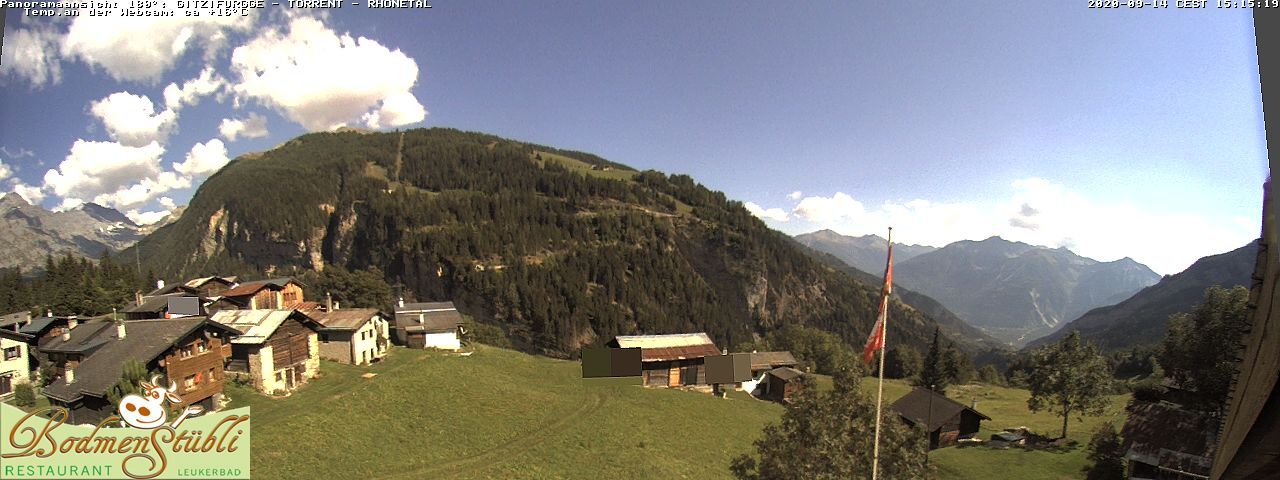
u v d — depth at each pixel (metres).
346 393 44.41
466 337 88.38
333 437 35.50
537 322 192.12
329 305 71.62
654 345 69.88
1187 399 40.47
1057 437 53.41
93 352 36.81
